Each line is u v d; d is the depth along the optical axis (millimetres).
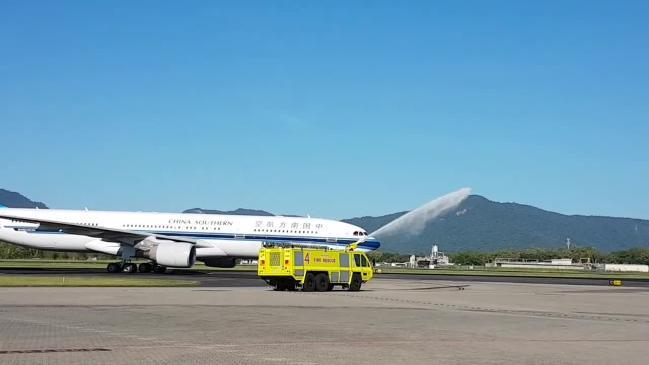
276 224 66125
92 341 18141
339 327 23016
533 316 29609
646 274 120938
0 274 57156
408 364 15336
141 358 15359
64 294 35562
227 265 69250
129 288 42062
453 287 54625
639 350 19000
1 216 60625
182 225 66312
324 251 44812
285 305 31844
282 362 15250
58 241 66750
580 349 18875
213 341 18609
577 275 98625
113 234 61750
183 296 35938
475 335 21688
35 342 17781
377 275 79688
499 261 199750
